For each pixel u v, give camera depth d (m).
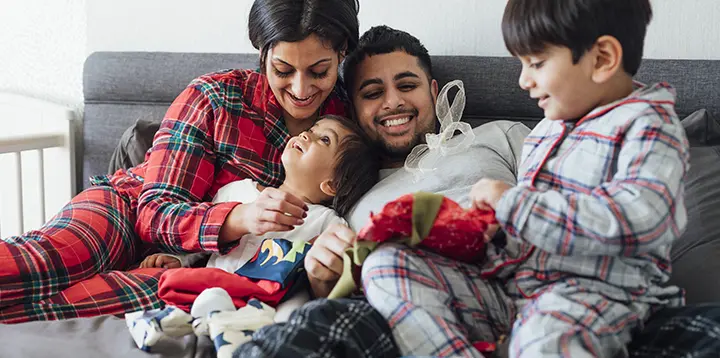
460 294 1.00
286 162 1.43
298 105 1.48
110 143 2.00
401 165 1.55
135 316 1.12
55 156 2.07
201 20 2.03
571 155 0.98
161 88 1.96
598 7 0.92
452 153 1.41
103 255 1.41
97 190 1.57
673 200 0.88
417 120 1.51
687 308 0.95
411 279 0.96
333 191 1.43
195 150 1.50
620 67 0.96
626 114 0.95
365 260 1.02
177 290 1.22
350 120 1.52
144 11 2.06
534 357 0.85
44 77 2.17
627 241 0.86
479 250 1.03
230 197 1.48
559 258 0.96
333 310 0.93
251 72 1.59
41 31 2.16
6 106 2.13
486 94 1.74
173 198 1.46
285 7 1.40
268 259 1.29
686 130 1.53
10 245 1.30
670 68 1.64
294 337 0.90
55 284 1.30
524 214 0.90
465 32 1.84
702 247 1.24
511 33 0.97
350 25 1.46
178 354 1.08
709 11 1.68
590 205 0.88
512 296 1.01
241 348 0.92
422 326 0.93
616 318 0.92
